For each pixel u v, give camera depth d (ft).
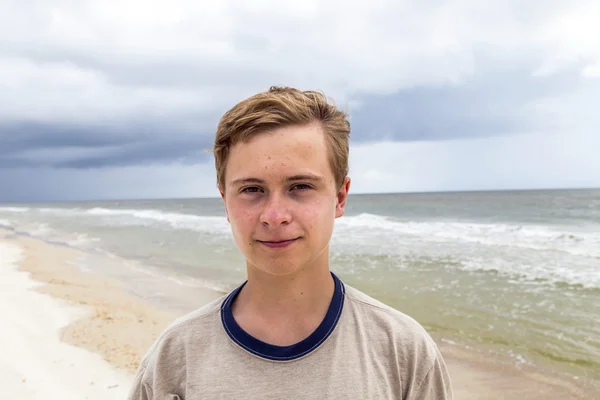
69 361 17.79
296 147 4.05
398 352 4.25
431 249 45.78
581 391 15.94
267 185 4.06
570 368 17.69
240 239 4.22
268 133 4.07
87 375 16.57
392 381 4.16
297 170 4.02
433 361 4.43
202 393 4.00
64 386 15.69
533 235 55.72
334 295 4.45
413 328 4.46
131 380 16.28
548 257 40.16
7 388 15.37
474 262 38.29
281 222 3.94
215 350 4.21
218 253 48.24
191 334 4.38
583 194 265.54
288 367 3.99
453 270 35.09
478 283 30.71
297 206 4.05
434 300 26.84
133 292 30.83
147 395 4.43
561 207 133.49
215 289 31.76
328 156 4.27
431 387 4.42
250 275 4.44
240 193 4.20
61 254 50.26
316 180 4.12
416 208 143.02
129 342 20.36
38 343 19.66
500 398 15.74
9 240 65.92
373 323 4.37
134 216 128.67
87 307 26.09
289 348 4.05
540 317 23.50
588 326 22.02
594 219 87.04
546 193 304.09
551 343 20.10
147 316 24.85
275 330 4.27
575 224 74.28
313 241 4.10
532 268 35.40
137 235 70.64
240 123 4.11
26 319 23.12
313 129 4.20
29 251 52.95
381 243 50.60
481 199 215.51
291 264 4.06
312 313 4.32
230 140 4.27
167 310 26.30
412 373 4.26
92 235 72.28
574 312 24.17
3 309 24.80
